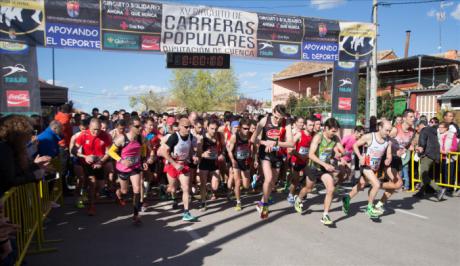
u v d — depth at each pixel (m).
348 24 9.84
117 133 6.55
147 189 7.91
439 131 8.48
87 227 5.76
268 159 6.28
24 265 4.14
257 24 8.95
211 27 8.58
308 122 7.27
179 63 8.55
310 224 5.98
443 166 8.59
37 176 3.46
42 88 15.20
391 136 6.73
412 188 8.91
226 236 5.32
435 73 23.70
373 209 6.23
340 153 6.66
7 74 7.12
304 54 9.49
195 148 6.36
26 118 3.19
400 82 25.20
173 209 6.95
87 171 6.50
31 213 4.38
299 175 7.21
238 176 6.90
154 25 8.17
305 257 4.51
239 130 6.84
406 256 4.58
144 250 4.73
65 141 8.11
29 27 7.25
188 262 4.32
